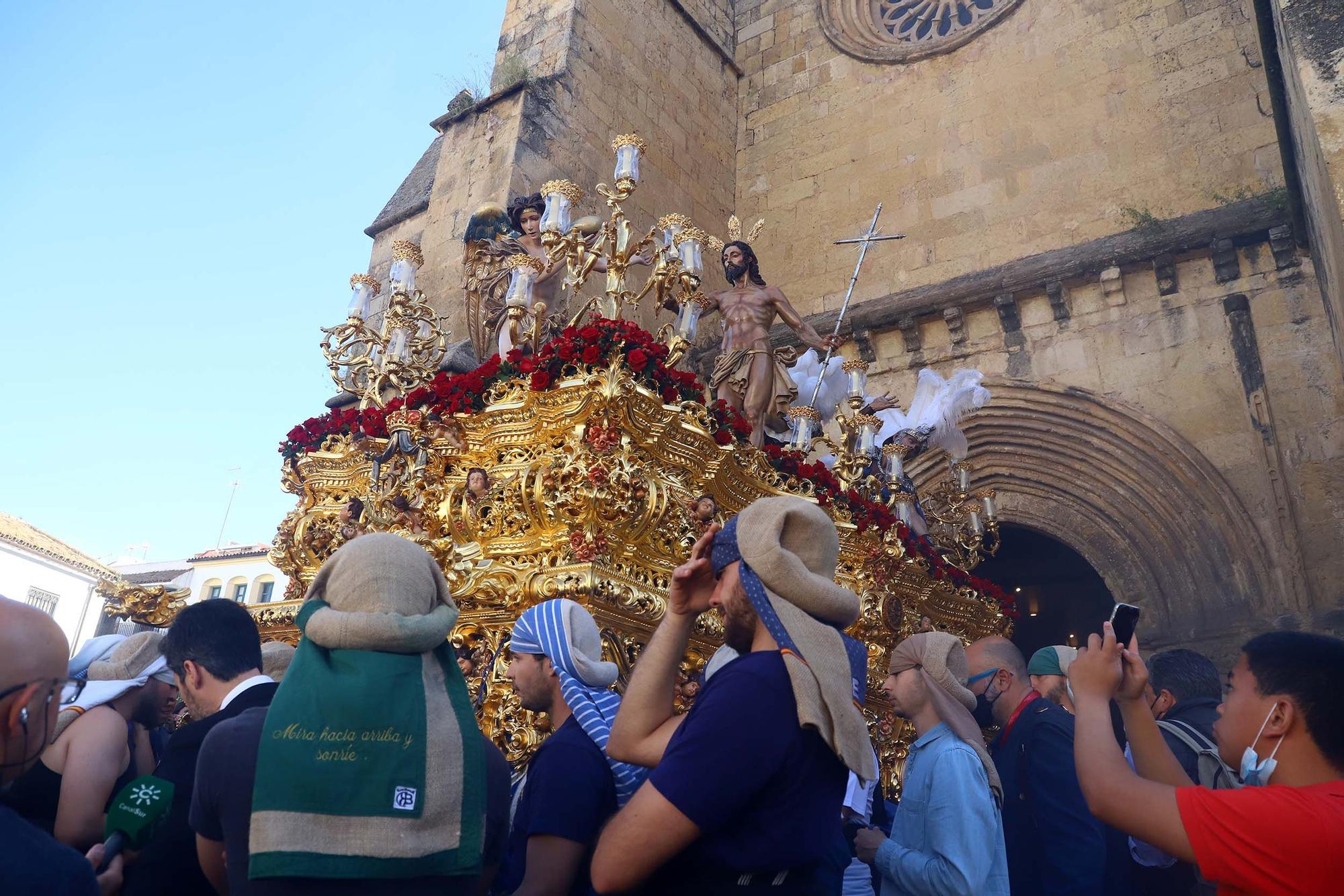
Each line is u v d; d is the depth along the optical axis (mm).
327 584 2375
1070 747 3824
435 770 2131
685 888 1879
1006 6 14266
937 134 14258
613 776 2676
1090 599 15297
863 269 14023
